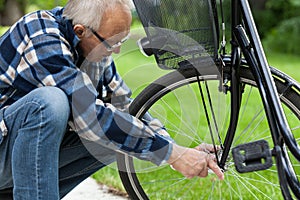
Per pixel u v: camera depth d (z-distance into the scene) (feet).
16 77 6.41
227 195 8.70
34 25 6.41
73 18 6.38
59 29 6.42
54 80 6.22
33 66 6.28
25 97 6.25
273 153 5.59
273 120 5.70
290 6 32.60
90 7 6.27
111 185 9.43
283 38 30.99
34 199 6.29
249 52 6.16
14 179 6.36
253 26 6.12
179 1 6.28
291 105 6.63
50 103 6.08
